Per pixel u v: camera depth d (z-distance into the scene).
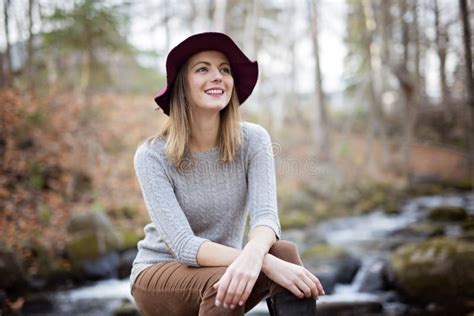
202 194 1.75
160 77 14.54
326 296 5.00
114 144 9.87
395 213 10.87
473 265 4.53
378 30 13.66
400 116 20.00
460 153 16.42
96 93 11.59
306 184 11.62
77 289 5.50
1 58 8.55
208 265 1.54
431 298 4.60
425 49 17.53
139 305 1.73
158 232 1.68
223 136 1.78
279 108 15.35
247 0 14.62
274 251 1.59
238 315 1.42
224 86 1.75
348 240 7.87
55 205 7.09
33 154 7.79
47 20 8.94
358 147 17.16
